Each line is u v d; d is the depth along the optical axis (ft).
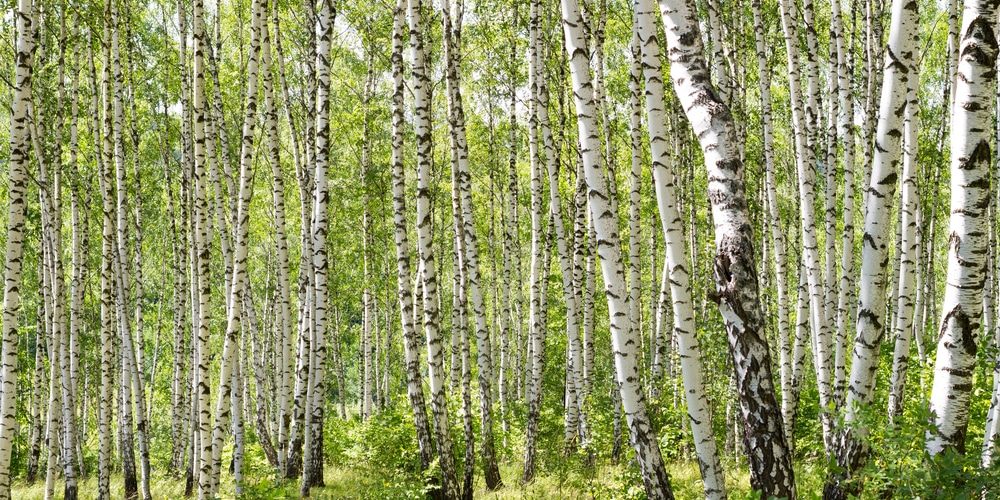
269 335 89.45
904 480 15.05
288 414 45.78
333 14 40.09
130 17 49.49
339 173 69.15
